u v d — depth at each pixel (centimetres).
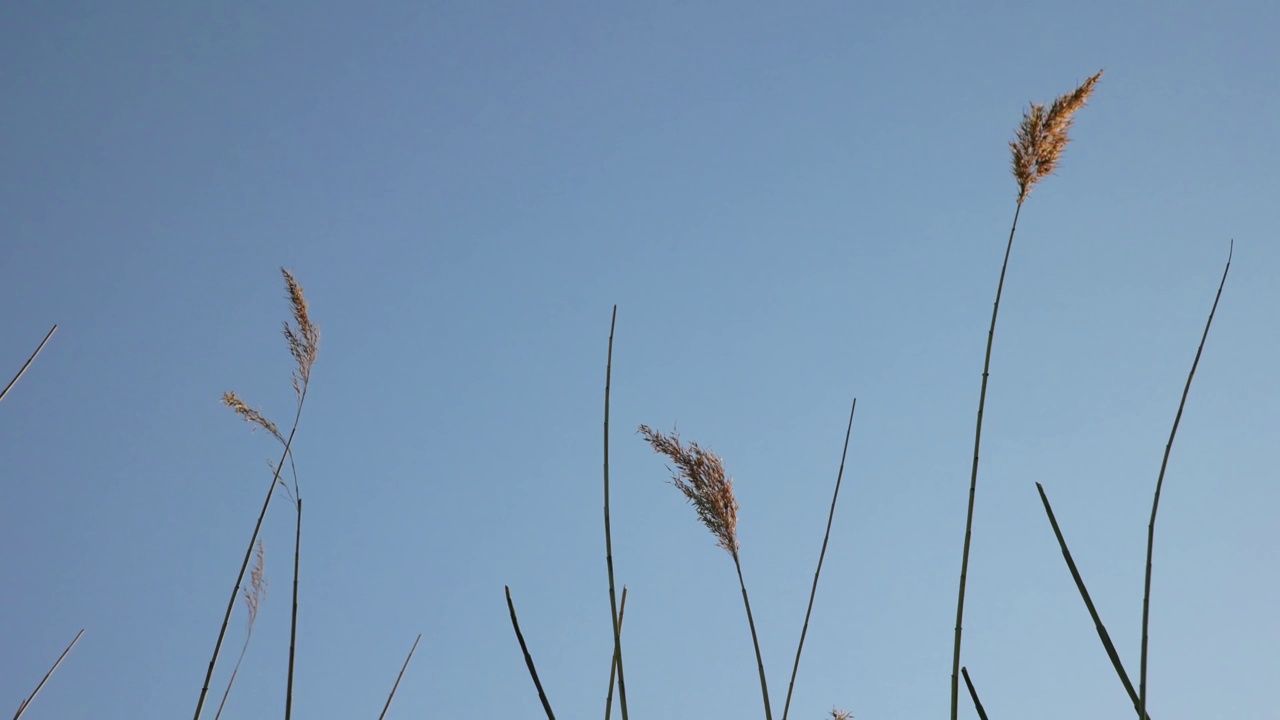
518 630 380
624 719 377
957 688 376
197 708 443
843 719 425
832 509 420
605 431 392
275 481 474
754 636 405
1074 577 384
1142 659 367
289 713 435
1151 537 373
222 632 453
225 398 479
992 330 398
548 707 375
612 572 384
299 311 505
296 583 454
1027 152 402
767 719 397
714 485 414
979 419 392
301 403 494
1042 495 393
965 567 384
